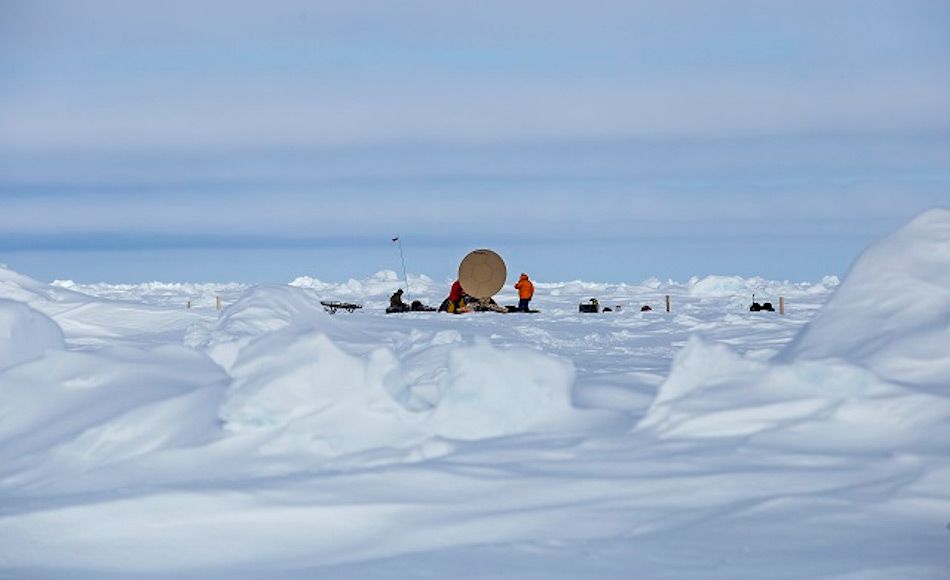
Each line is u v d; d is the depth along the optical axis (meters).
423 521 11.55
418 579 9.78
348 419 14.83
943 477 11.68
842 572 9.34
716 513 11.21
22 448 15.32
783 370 14.70
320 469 13.52
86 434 15.28
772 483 11.98
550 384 15.58
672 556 10.02
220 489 12.66
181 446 14.65
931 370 14.59
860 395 14.03
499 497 12.15
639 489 12.11
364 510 11.88
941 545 9.97
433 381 17.53
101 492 13.00
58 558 10.98
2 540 11.50
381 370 15.45
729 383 14.88
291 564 10.56
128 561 10.84
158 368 18.12
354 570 10.18
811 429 13.53
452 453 13.86
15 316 19.84
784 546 10.11
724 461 12.83
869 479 11.89
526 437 14.57
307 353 15.62
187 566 10.65
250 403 14.93
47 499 12.85
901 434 13.13
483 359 15.30
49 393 17.05
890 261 16.97
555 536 10.88
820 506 11.17
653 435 14.16
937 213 17.56
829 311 16.91
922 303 15.96
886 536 10.27
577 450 13.75
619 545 10.45
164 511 12.07
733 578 9.34
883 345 15.35
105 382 17.36
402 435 14.61
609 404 16.78
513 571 9.84
